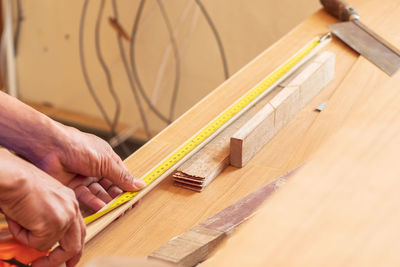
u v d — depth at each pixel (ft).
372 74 3.44
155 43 8.07
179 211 2.43
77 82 8.99
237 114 3.05
